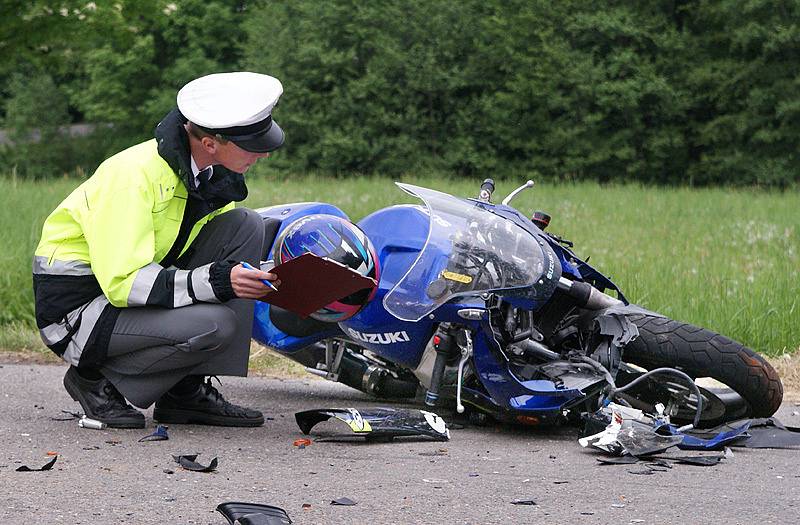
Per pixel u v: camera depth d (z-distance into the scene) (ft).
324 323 58.44
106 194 48.57
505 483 41.57
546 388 50.47
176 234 50.08
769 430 51.80
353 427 48.93
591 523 35.53
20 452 45.24
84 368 51.57
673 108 381.60
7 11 235.20
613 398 55.31
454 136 414.00
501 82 409.69
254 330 61.26
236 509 34.01
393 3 420.36
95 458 44.47
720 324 78.84
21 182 207.62
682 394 55.52
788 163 367.25
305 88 415.85
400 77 415.44
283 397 64.64
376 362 62.08
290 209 60.03
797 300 84.17
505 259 51.01
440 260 51.21
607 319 52.95
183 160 48.39
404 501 38.22
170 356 49.37
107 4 235.20
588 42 401.08
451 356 53.01
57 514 35.32
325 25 419.13
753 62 371.56
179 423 53.62
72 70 485.15
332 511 36.60
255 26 434.71
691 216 175.32
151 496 38.11
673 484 41.70
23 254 98.02
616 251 115.65
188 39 466.29
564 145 392.88
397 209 55.01
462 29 411.95
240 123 47.39
